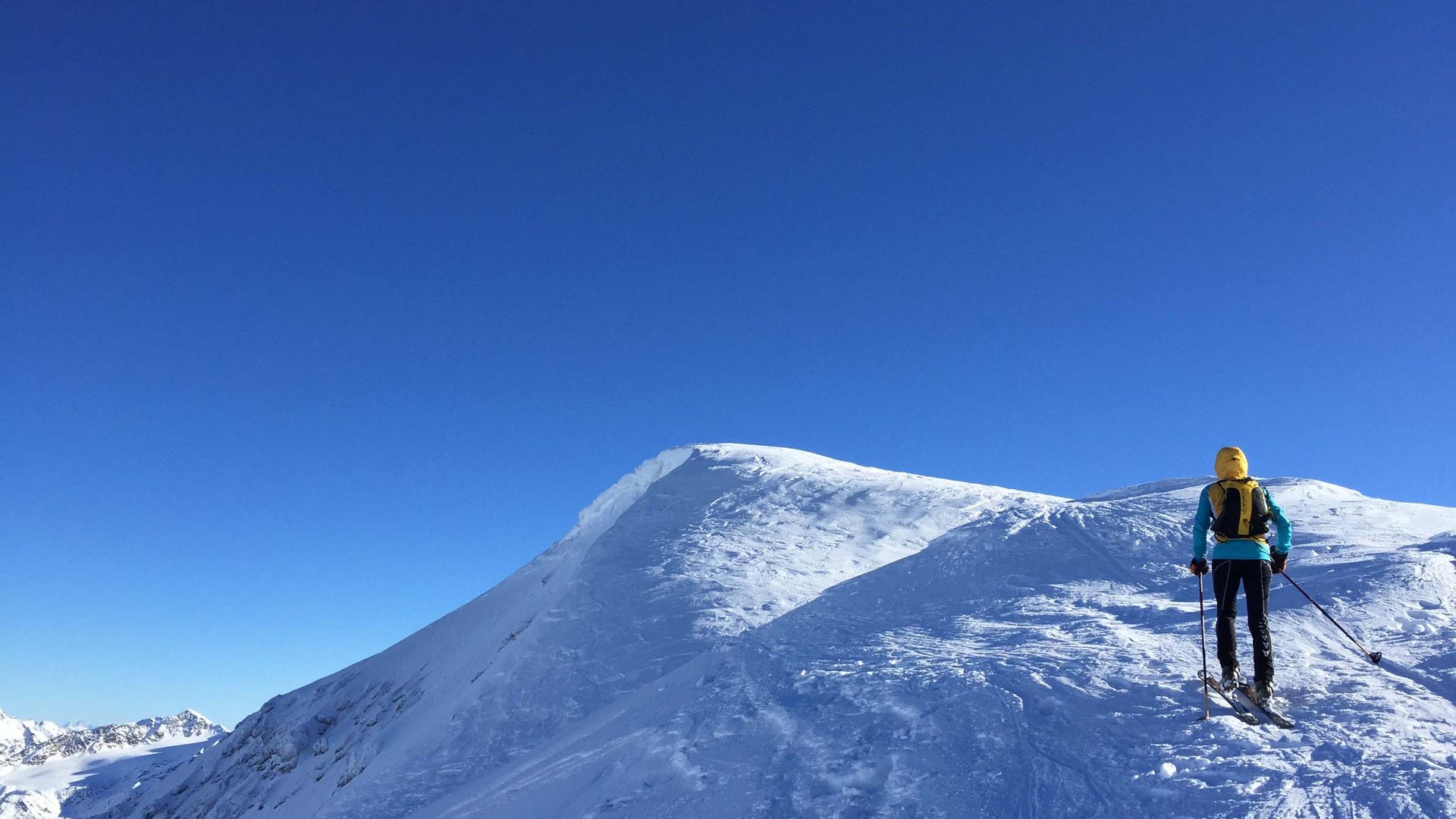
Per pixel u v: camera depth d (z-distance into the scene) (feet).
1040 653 27.09
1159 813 16.56
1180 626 28.27
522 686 58.49
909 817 19.25
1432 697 19.89
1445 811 14.34
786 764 24.00
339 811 46.06
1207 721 19.90
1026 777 19.43
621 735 32.78
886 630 35.17
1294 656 23.95
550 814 27.61
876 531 91.66
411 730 75.56
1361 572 30.04
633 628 64.49
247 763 128.47
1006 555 42.06
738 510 101.30
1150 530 41.98
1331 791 15.83
